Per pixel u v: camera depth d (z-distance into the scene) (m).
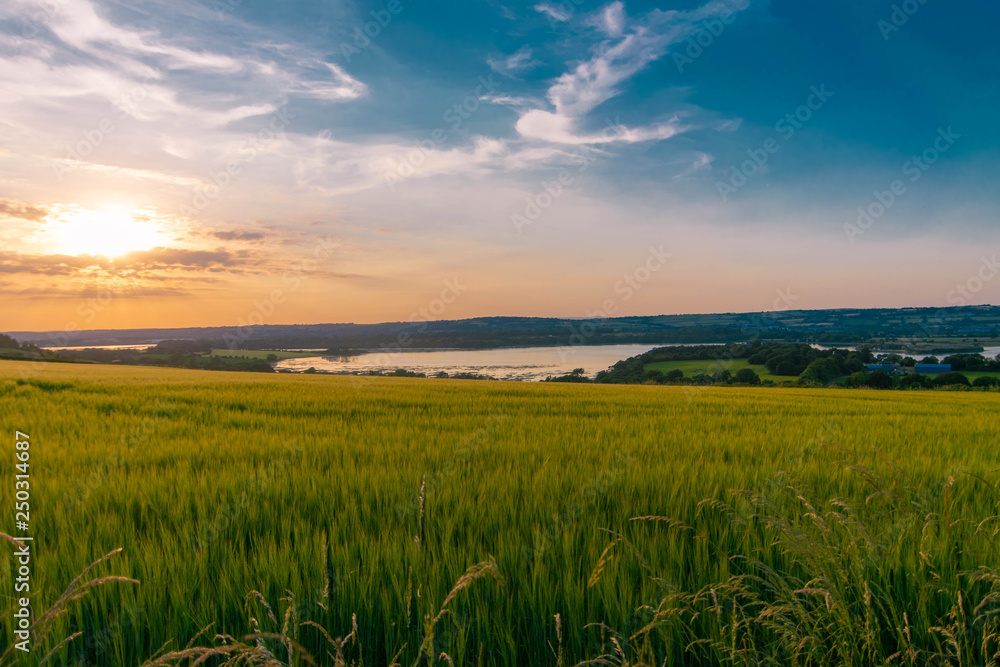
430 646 2.26
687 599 2.94
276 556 3.64
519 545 3.81
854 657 2.55
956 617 2.74
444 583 3.31
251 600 3.11
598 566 2.80
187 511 4.62
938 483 5.12
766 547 3.65
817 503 4.29
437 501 4.84
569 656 2.83
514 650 2.80
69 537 4.04
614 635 2.68
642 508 4.70
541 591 3.22
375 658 2.91
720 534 4.09
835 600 2.57
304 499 5.09
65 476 5.96
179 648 2.89
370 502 5.00
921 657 2.72
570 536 3.97
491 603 3.22
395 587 3.21
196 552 3.65
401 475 5.82
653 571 3.12
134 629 2.95
